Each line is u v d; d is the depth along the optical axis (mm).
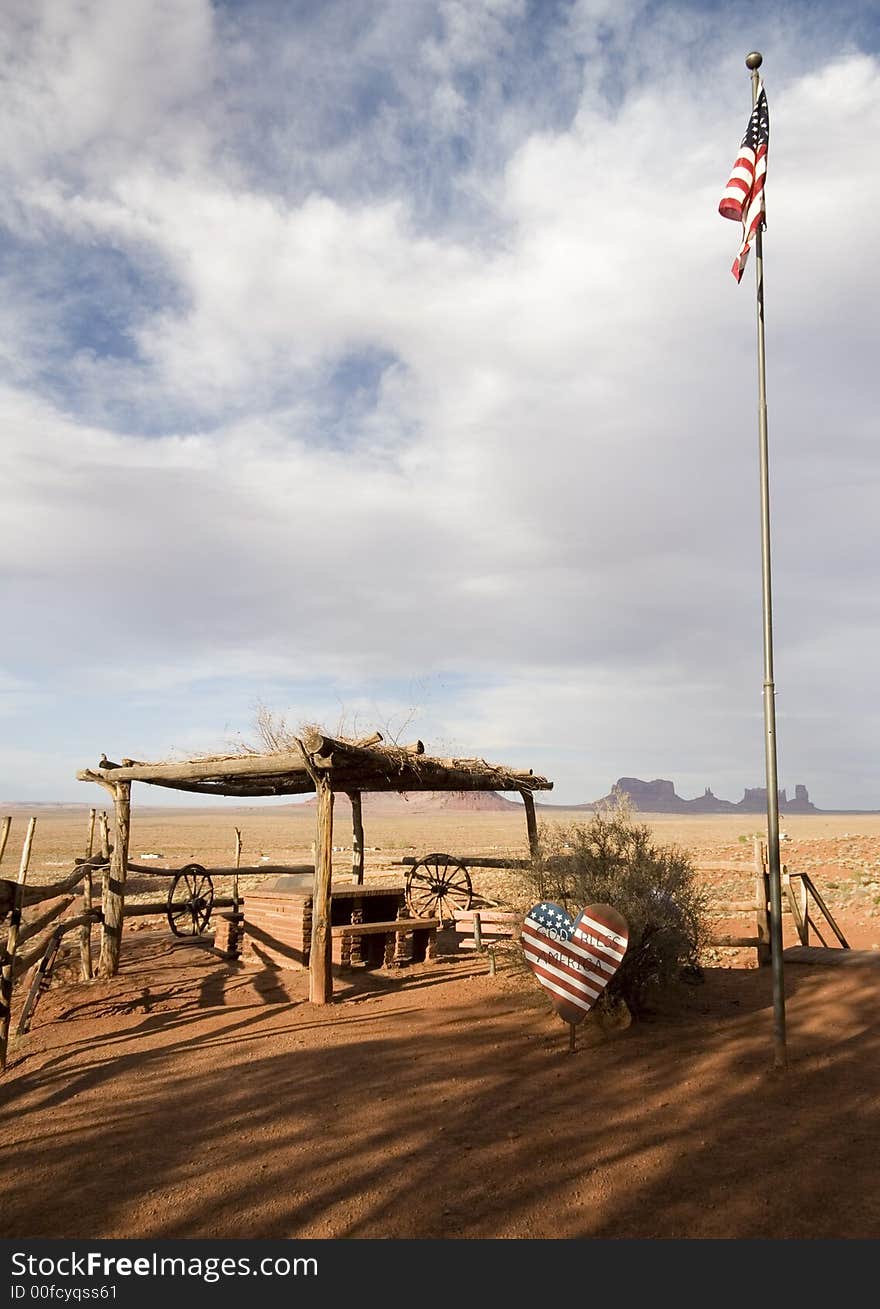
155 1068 7043
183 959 12422
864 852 24953
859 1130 5262
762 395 7234
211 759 10859
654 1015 8188
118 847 11727
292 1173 4824
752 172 7617
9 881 7297
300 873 15094
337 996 9750
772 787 6781
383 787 12008
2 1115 6059
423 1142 5215
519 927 9047
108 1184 4762
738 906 10680
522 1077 6465
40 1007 9797
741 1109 5684
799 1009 8312
